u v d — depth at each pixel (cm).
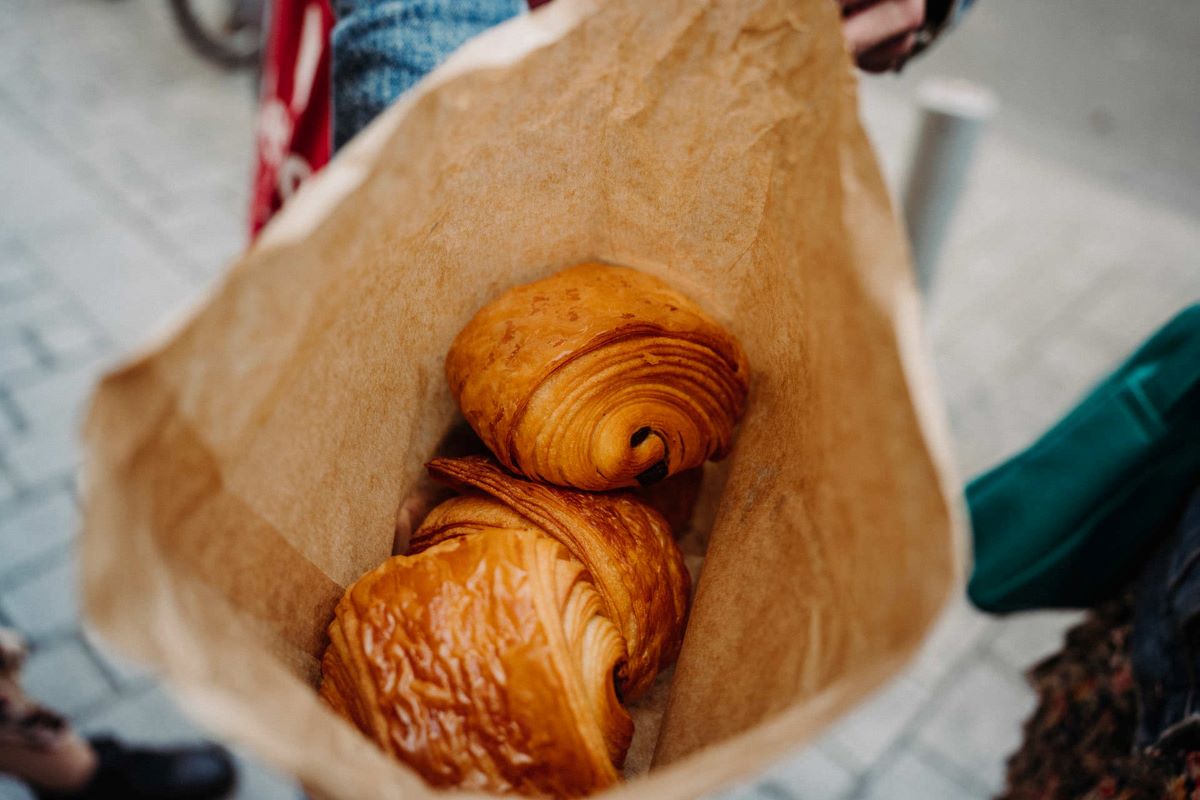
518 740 24
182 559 21
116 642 17
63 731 61
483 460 33
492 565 26
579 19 26
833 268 23
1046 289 139
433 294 31
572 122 29
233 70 165
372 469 30
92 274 117
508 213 31
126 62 163
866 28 39
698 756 19
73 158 137
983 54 202
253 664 20
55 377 102
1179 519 45
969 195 160
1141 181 169
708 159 30
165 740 75
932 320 130
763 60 27
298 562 27
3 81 152
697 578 35
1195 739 38
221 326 20
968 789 80
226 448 22
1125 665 47
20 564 84
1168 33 221
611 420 30
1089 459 46
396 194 24
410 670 25
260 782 75
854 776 80
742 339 33
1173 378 44
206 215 131
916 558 19
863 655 20
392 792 19
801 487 27
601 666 26
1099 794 46
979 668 88
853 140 22
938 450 18
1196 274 147
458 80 24
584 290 32
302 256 21
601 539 30
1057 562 48
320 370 26
